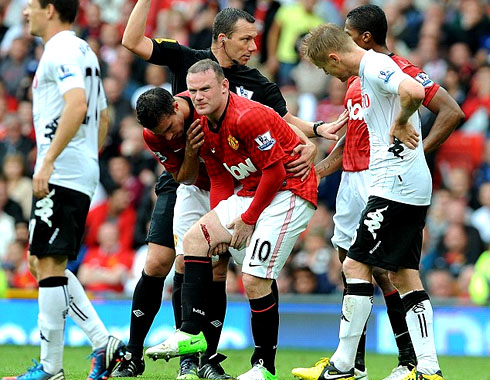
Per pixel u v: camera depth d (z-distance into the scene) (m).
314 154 22.45
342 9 56.06
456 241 42.19
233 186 23.28
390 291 24.16
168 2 56.81
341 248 24.75
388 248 21.52
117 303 37.91
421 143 21.84
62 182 19.31
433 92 23.84
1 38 59.16
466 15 52.28
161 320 37.34
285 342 38.06
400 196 21.36
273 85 25.31
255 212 21.73
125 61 51.66
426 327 22.09
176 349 21.66
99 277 43.41
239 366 29.08
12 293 39.50
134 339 24.88
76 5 19.95
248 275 21.97
